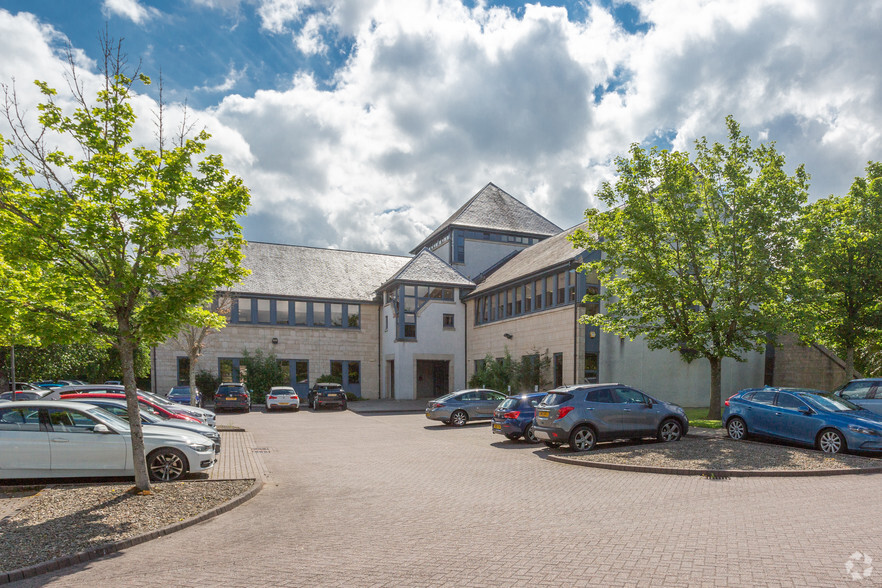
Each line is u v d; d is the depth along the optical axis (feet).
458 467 39.17
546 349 92.27
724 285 60.80
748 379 94.22
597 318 65.10
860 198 65.62
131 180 27.25
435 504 27.76
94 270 27.96
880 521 22.08
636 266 58.95
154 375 111.04
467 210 135.74
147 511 25.58
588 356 85.05
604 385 46.68
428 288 120.16
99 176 27.37
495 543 20.61
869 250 63.41
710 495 28.22
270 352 120.37
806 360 90.17
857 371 80.23
